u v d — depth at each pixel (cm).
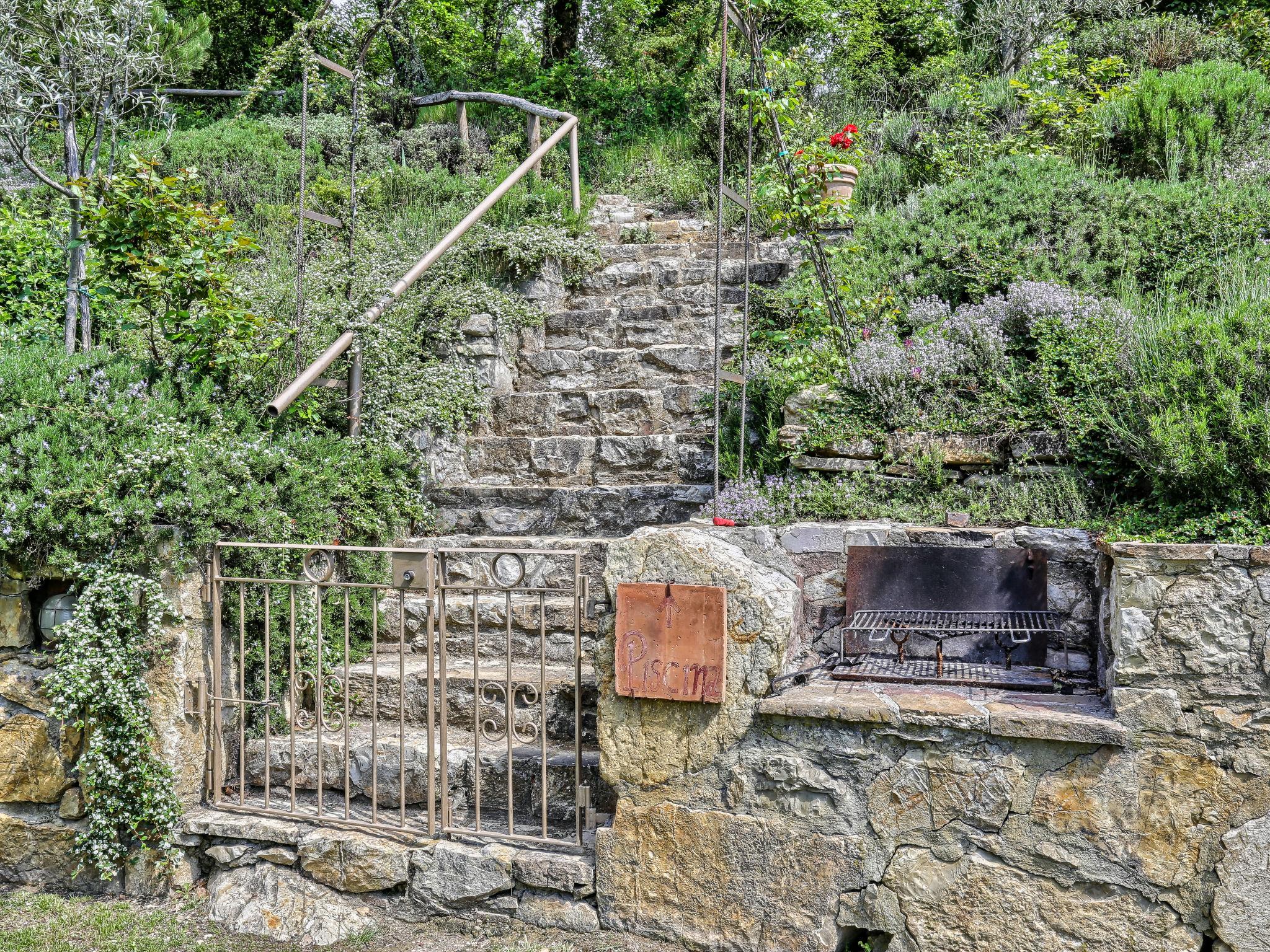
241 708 361
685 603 295
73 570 338
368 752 365
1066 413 412
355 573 443
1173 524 347
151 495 350
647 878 305
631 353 590
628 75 1300
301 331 471
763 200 570
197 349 436
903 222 604
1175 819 264
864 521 404
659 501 484
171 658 351
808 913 291
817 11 1076
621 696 305
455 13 1333
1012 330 478
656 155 980
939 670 333
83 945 318
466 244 636
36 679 359
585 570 443
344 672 345
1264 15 989
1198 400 351
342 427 494
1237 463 334
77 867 357
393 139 985
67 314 469
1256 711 259
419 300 570
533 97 1282
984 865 278
